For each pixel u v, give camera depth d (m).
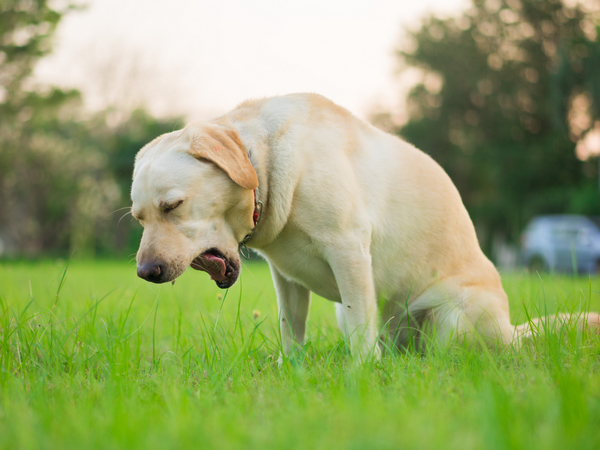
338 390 2.15
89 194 32.78
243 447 1.53
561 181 31.80
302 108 3.07
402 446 1.48
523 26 34.16
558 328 2.96
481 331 3.24
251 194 2.84
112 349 2.92
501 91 33.75
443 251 3.41
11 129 28.91
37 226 33.12
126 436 1.59
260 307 5.05
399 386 2.20
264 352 3.37
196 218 2.75
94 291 6.33
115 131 34.03
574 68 28.88
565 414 1.69
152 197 2.71
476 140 33.94
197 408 1.97
